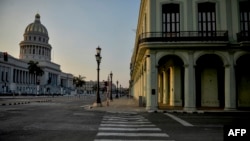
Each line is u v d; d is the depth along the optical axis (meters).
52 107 26.75
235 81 22.02
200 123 13.40
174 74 26.66
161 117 16.66
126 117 16.58
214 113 19.98
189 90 21.86
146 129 11.07
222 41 21.55
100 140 8.48
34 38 147.25
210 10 23.03
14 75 119.50
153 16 23.25
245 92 24.58
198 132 10.33
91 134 9.66
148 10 23.72
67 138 8.84
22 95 86.38
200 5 23.11
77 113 19.31
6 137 8.98
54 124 12.54
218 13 22.83
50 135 9.41
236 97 22.52
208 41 21.67
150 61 22.45
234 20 22.66
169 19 23.23
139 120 14.73
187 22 22.84
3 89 105.44
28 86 125.81
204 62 25.27
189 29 22.75
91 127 11.58
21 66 124.19
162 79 33.97
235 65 22.06
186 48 22.23
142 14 31.08
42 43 148.12
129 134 9.71
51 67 147.88
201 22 23.00
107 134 9.67
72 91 166.50
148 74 22.44
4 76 108.25
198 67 25.36
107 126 11.94
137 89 44.84
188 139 8.77
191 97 21.77
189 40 21.88
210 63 25.20
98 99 27.88
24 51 144.62
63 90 153.00
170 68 27.98
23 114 17.88
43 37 150.88
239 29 22.48
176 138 8.95
